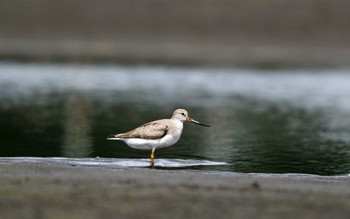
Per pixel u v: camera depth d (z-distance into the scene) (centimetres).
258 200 1003
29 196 981
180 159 1617
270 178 1214
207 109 2722
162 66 4434
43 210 905
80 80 3700
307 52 5188
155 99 3003
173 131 1543
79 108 2653
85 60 4672
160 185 1086
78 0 6069
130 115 2505
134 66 4403
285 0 5981
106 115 2488
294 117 2553
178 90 3366
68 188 1039
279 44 5466
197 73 4122
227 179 1170
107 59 4741
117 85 3525
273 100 3064
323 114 2645
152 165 1509
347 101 3067
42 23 5897
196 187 1081
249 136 2067
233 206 962
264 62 4662
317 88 3550
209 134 2091
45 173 1166
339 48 5341
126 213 903
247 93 3306
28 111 2523
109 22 5888
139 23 5872
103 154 1681
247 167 1518
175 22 5856
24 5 6053
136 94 3167
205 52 5141
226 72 4197
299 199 1019
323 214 932
